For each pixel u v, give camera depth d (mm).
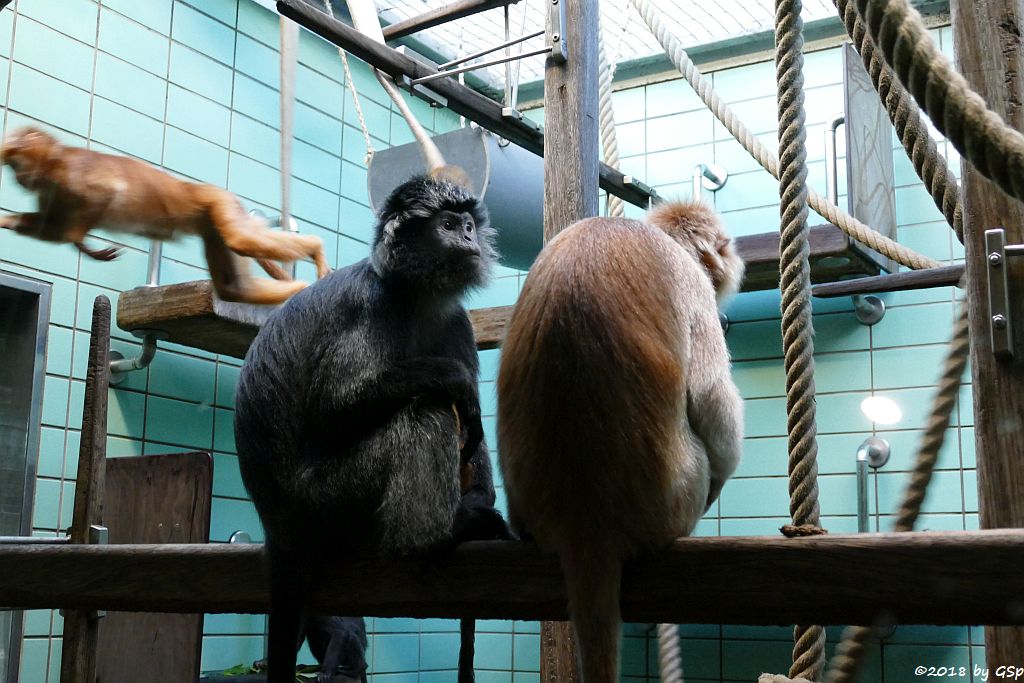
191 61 7277
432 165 5535
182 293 6180
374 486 3244
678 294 2926
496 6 5512
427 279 3590
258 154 7727
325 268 4211
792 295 3199
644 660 8227
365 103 8773
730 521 8133
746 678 7855
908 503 2855
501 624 8930
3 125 6000
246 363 3631
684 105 8938
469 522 3012
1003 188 2145
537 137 6125
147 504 5887
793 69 3240
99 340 4258
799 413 3143
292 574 3205
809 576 2398
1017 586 2182
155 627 5766
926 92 2186
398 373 3352
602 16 8438
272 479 3391
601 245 2889
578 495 2621
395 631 8570
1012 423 2729
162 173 4043
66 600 3562
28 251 6125
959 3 2926
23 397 6082
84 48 6543
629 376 2678
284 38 5109
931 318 7633
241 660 7238
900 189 8000
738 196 8570
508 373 2859
